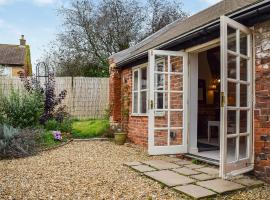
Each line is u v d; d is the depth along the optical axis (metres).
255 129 5.17
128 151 8.17
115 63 10.97
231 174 4.76
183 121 7.27
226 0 10.00
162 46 7.54
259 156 5.08
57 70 20.81
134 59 9.24
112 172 5.62
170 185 4.59
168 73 7.20
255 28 5.23
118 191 4.42
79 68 20.27
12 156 7.09
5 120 9.33
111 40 20.45
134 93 10.03
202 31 6.00
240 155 5.04
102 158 7.08
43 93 10.79
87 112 14.27
